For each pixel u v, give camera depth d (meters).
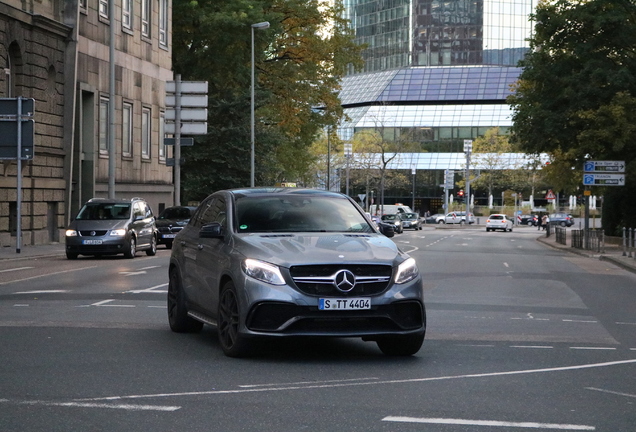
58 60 48.44
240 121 69.38
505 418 8.90
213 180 68.62
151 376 10.94
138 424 8.45
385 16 178.38
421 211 166.62
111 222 37.00
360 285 11.92
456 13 172.50
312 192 14.25
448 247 57.09
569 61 57.72
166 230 46.22
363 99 168.12
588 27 56.38
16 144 37.53
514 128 60.16
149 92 62.28
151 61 62.56
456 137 160.50
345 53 72.88
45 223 46.81
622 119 53.25
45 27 46.12
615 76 53.78
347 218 13.69
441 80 165.50
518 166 145.62
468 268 34.97
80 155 51.47
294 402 9.52
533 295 24.19
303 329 11.73
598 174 54.81
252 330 11.84
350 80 177.38
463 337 15.39
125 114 58.44
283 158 78.31
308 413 8.99
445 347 14.04
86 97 53.09
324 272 11.85
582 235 56.31
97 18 53.62
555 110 57.78
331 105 72.50
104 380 10.65
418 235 86.56
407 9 174.50
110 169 46.16
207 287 13.37
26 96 44.81
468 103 162.12
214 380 10.73
